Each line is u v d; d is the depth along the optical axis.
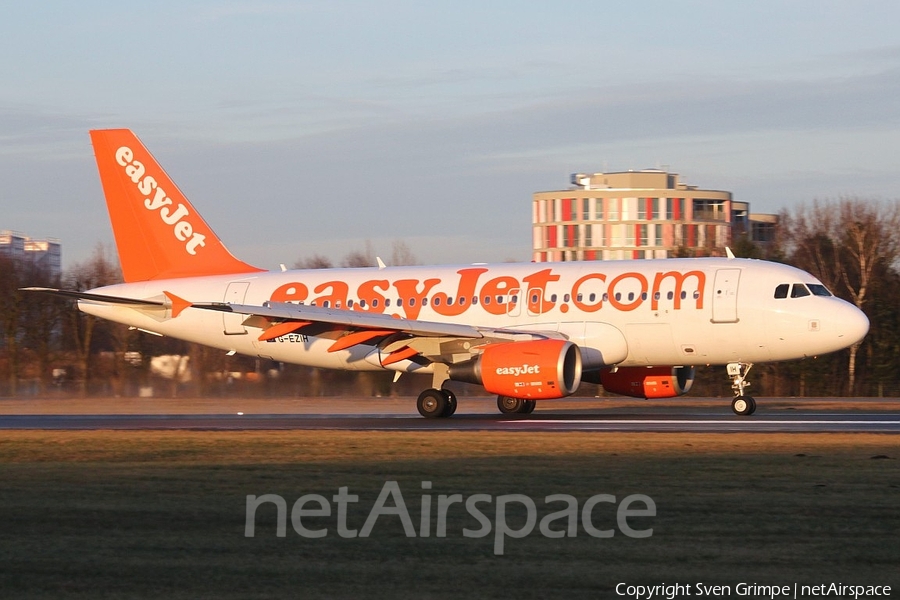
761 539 35.62
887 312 159.25
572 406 108.75
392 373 137.38
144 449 62.69
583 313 83.94
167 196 99.69
